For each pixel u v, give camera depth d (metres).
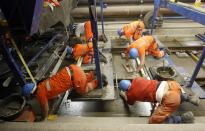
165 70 3.25
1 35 2.03
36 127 1.71
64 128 1.69
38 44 4.19
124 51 4.25
